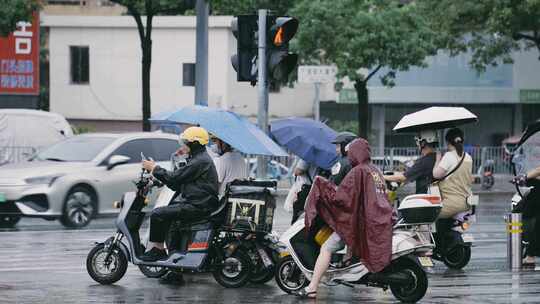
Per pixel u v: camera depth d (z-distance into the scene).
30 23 59.66
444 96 84.94
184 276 22.09
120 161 33.28
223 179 21.81
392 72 67.50
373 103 85.69
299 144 23.86
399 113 86.38
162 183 20.28
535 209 24.12
